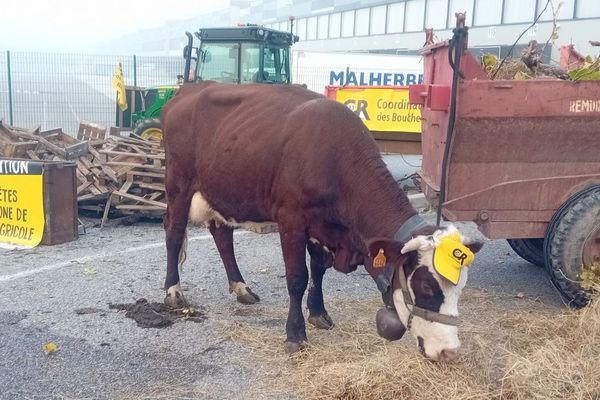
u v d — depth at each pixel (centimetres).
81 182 872
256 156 489
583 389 402
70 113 2102
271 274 677
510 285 653
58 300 584
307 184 456
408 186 1114
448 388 407
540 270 705
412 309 387
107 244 779
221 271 682
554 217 542
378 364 432
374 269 428
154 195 879
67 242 784
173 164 577
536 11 2502
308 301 536
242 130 505
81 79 2122
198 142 553
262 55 1351
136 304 572
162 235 828
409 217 429
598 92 516
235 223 543
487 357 454
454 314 378
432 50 654
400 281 397
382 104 1166
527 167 543
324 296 611
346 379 423
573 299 539
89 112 2117
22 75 2062
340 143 456
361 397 412
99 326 528
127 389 427
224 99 540
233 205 525
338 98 1188
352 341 491
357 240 455
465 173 545
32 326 525
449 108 529
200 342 502
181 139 566
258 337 508
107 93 2134
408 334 507
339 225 466
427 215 941
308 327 530
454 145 532
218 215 552
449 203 549
